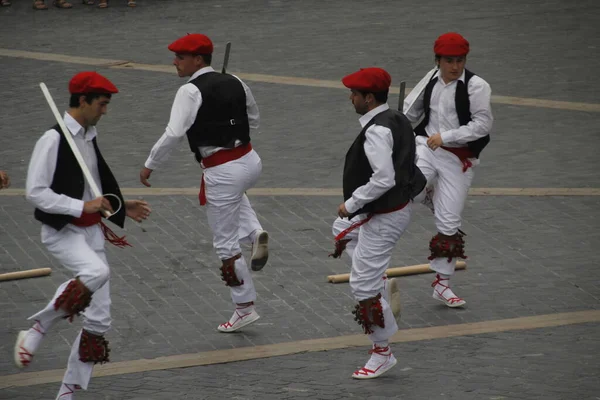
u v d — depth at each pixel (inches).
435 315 601.0
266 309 609.0
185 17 1405.0
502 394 488.7
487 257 686.5
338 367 529.3
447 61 596.7
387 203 503.5
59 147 455.8
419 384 504.1
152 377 516.1
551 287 637.9
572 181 834.2
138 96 1063.6
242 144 566.6
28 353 455.2
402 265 677.9
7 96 1053.2
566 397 483.5
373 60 1186.0
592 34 1304.1
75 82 462.3
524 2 1487.5
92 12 1434.5
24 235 713.0
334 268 669.3
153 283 641.6
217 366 531.5
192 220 748.0
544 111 1017.5
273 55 1211.2
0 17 1403.8
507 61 1185.4
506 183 830.5
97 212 472.7
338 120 994.7
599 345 552.1
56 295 456.1
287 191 810.2
